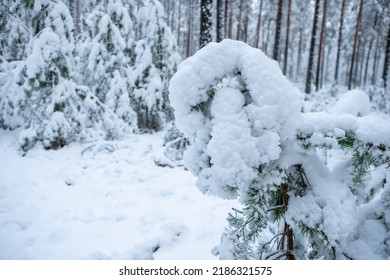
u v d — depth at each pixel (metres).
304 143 1.61
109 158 7.04
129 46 10.23
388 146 1.49
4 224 4.12
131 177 6.05
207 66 1.58
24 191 5.21
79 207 4.80
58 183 5.65
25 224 4.16
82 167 6.44
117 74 9.34
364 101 2.25
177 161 6.98
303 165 1.70
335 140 1.54
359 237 1.73
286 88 1.50
